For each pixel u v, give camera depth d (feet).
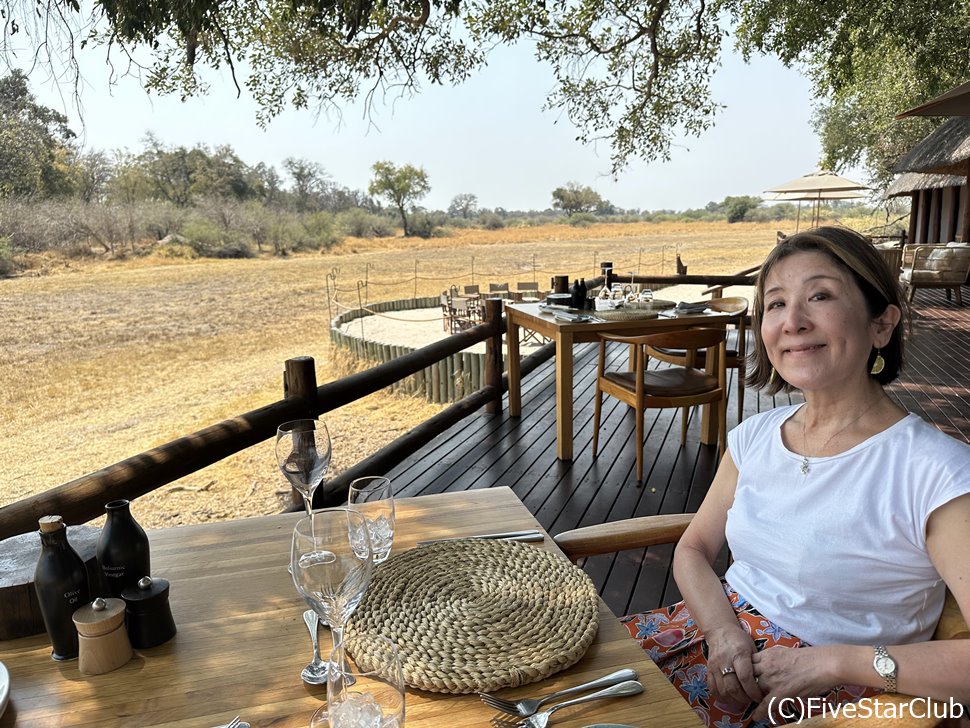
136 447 29.48
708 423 14.26
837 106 85.25
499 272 97.45
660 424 16.15
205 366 46.91
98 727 3.03
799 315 4.24
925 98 46.19
